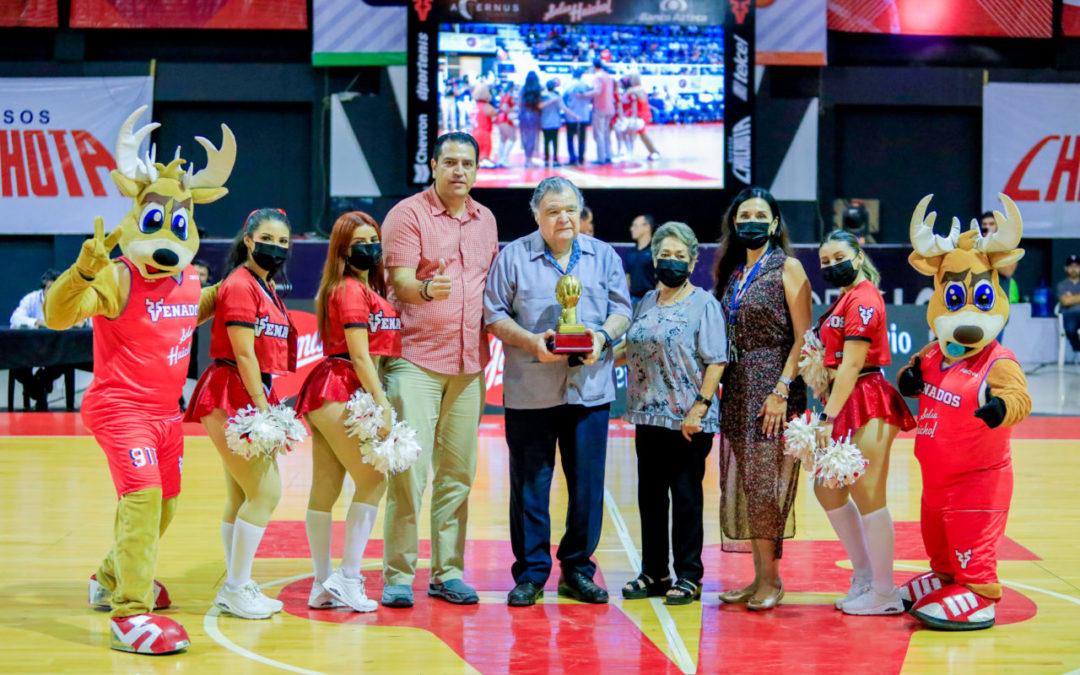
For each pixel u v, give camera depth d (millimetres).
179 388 3828
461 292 4180
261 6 13438
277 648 3574
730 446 4258
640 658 3492
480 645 3619
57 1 13398
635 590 4246
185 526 5355
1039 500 6078
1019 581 4504
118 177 3607
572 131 12391
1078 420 9273
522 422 4207
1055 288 14078
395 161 13672
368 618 3943
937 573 4133
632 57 12328
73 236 13617
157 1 13414
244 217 13938
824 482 3939
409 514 4129
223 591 3971
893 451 7742
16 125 13445
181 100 13656
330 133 13664
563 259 4266
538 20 12250
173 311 3730
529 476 4207
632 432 8594
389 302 4230
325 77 13641
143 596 3588
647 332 4219
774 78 13797
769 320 4172
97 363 3713
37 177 13492
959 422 3887
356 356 3949
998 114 13992
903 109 14188
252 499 3930
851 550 4121
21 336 8625
